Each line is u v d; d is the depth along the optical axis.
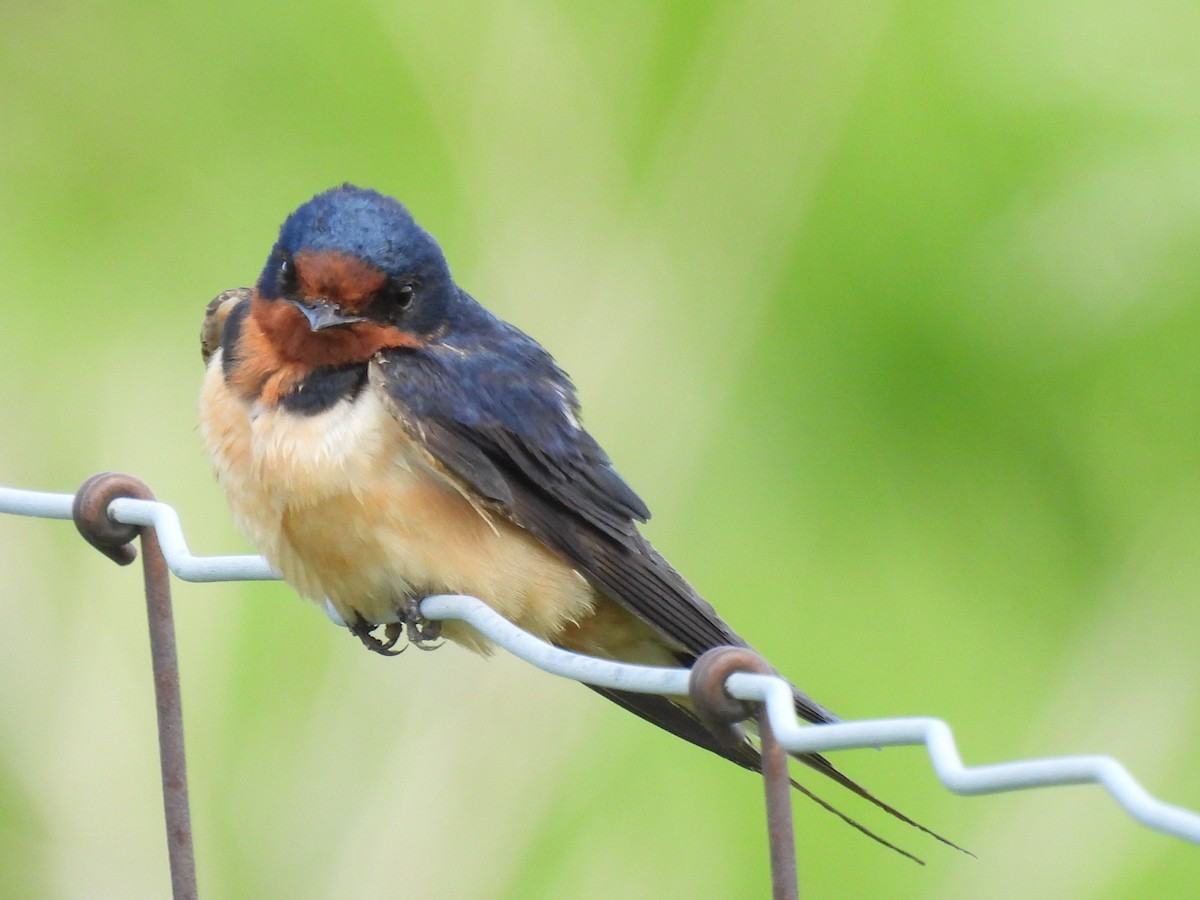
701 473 11.44
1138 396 12.19
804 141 11.98
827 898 10.84
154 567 6.48
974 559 12.22
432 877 10.30
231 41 12.93
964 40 12.09
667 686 5.05
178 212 13.01
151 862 10.72
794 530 11.85
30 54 13.88
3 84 13.39
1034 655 12.03
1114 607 11.98
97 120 13.28
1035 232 11.97
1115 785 3.79
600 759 10.62
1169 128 11.88
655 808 10.61
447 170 12.01
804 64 12.03
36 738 10.80
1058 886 10.68
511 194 11.84
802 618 11.66
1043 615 12.09
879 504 12.02
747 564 11.62
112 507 6.57
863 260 12.09
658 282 11.56
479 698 10.60
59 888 10.66
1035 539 12.19
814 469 11.98
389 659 10.73
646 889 10.44
